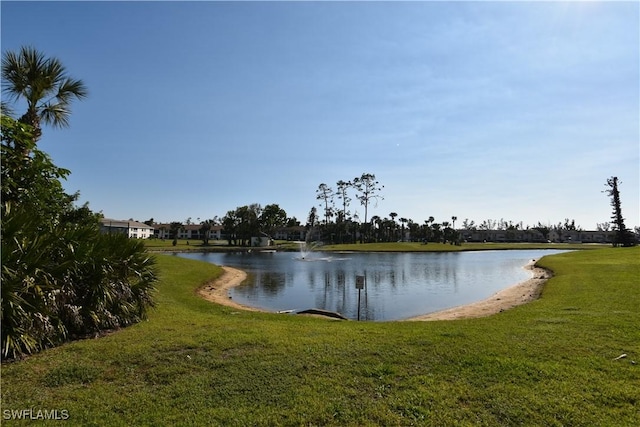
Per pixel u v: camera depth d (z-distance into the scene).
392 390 4.39
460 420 3.77
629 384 4.48
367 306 15.04
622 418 3.76
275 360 5.30
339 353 5.58
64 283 6.46
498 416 3.84
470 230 119.38
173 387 4.48
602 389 4.35
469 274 27.09
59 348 5.83
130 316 7.77
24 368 4.99
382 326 7.80
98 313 6.95
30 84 10.10
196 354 5.57
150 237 98.50
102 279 7.09
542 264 29.25
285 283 21.83
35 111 10.24
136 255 8.32
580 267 21.39
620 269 18.44
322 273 27.42
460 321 8.45
